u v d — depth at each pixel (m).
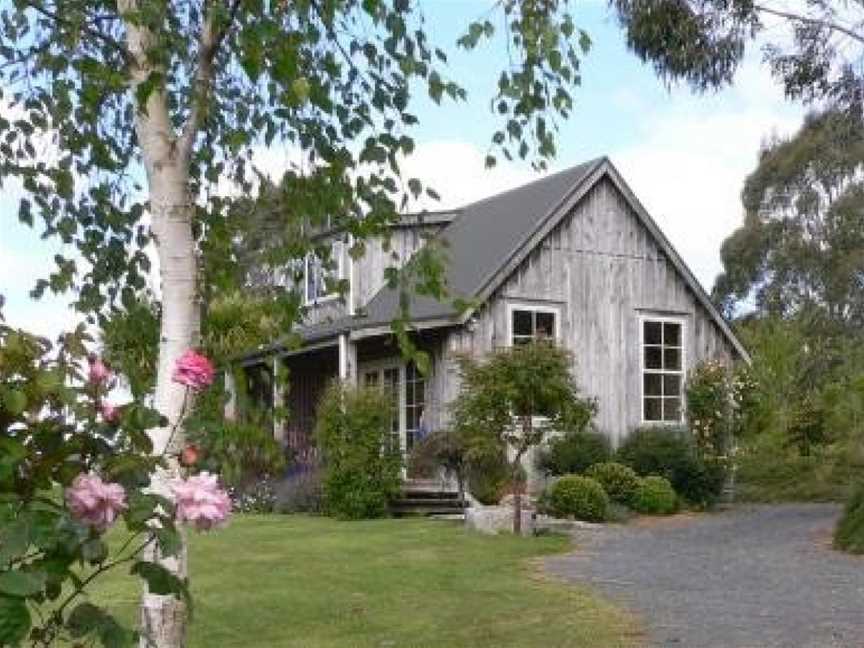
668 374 21.27
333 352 22.44
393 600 8.77
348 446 16.69
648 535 14.33
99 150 5.85
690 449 19.75
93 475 2.69
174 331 4.62
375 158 5.30
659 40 12.43
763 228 37.25
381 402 17.25
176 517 2.73
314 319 20.09
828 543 13.18
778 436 25.86
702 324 21.84
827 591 9.26
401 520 15.84
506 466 17.31
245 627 7.76
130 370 4.48
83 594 2.92
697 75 12.69
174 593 2.85
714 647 6.85
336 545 12.34
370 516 16.58
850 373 30.30
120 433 2.84
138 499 2.66
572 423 13.80
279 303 5.42
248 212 5.72
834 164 34.78
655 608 8.35
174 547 2.66
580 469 18.70
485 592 9.13
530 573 10.37
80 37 5.10
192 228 5.18
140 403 2.88
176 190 4.73
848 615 8.00
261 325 5.50
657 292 21.28
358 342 20.36
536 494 18.08
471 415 13.62
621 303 20.80
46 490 2.69
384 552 11.75
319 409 17.50
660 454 19.22
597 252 20.61
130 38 4.84
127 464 2.72
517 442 13.78
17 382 2.67
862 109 14.31
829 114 16.16
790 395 31.16
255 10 4.74
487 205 23.59
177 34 4.97
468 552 11.79
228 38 5.21
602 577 10.12
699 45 12.44
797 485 23.27
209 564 10.77
